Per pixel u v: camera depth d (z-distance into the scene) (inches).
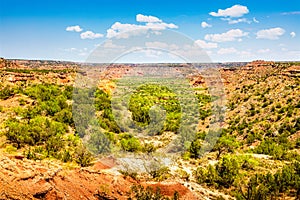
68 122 1744.6
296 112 2598.4
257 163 1541.6
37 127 1488.7
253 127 2625.5
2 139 1385.3
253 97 3548.2
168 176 1016.9
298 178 1191.6
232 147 1814.7
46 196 660.1
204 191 1082.7
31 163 732.0
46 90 2719.0
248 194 1079.6
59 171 742.5
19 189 629.6
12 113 2020.2
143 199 781.9
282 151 1803.6
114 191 773.9
